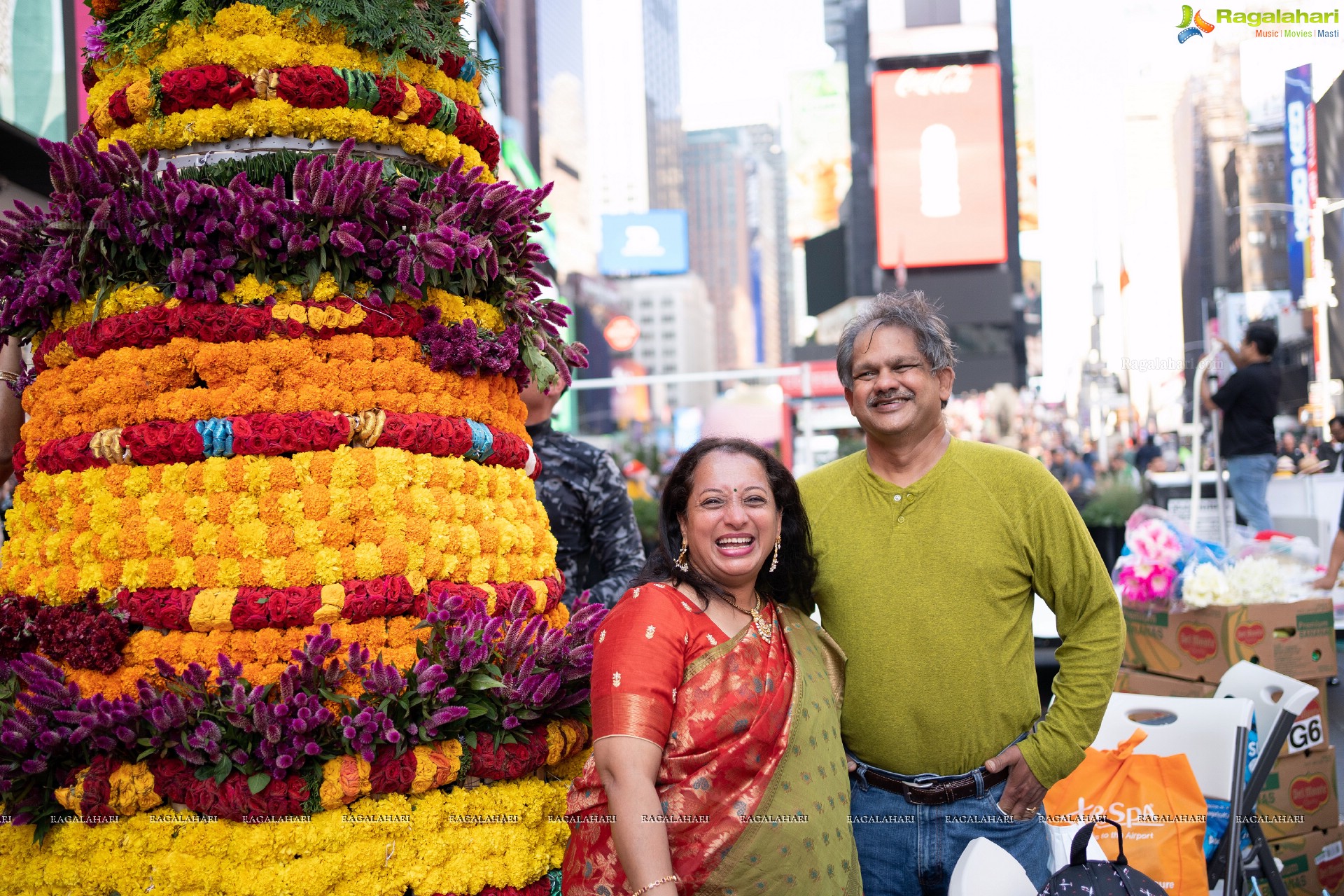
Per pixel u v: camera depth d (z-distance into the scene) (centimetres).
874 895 226
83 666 195
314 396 206
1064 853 244
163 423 203
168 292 209
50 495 213
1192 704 285
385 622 207
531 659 211
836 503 241
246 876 187
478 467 230
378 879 193
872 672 224
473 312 233
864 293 2628
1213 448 676
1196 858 255
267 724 186
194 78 206
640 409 5266
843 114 3375
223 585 198
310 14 211
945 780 220
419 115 224
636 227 3603
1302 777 316
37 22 542
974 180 2348
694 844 177
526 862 208
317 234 207
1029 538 225
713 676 185
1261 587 339
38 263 220
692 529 198
